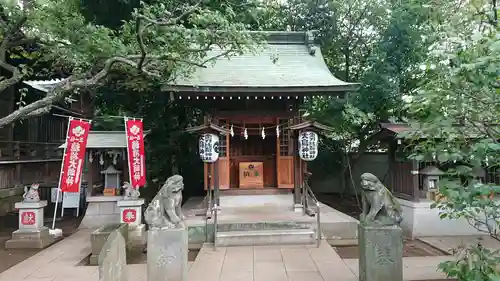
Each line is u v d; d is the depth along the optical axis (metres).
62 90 6.52
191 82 9.71
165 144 13.55
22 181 14.78
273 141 12.05
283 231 8.50
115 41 8.03
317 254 7.54
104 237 7.25
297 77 10.59
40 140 17.73
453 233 9.41
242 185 11.21
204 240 8.71
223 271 6.54
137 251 8.36
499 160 3.81
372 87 12.50
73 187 9.50
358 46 15.77
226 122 10.84
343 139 14.20
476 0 4.15
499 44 3.06
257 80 10.20
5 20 7.24
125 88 11.85
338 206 14.75
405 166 10.10
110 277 4.54
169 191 5.89
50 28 7.06
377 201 5.57
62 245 8.75
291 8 15.97
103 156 11.34
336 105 12.84
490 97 3.60
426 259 7.27
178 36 7.04
